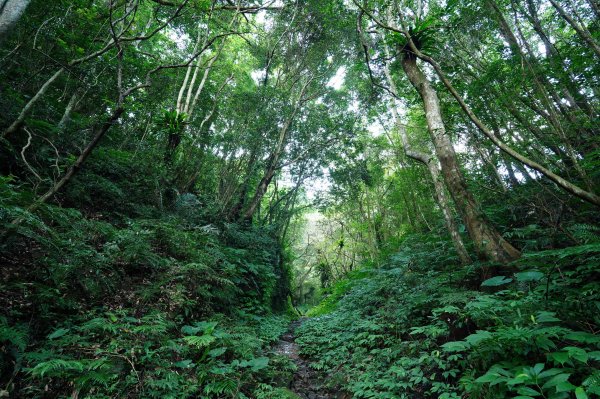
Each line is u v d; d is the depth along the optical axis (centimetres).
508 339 252
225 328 440
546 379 221
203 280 507
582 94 562
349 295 816
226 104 1078
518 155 300
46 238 335
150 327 312
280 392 337
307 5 1162
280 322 763
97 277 365
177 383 281
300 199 1917
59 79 648
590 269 297
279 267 1223
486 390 240
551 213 449
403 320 471
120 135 878
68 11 561
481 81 489
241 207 1123
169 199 786
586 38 361
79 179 546
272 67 1363
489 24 536
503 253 445
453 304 417
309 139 1320
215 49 1198
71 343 270
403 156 1241
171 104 970
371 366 400
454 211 783
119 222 562
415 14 667
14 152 440
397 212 1484
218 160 1038
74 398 237
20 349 240
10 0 387
